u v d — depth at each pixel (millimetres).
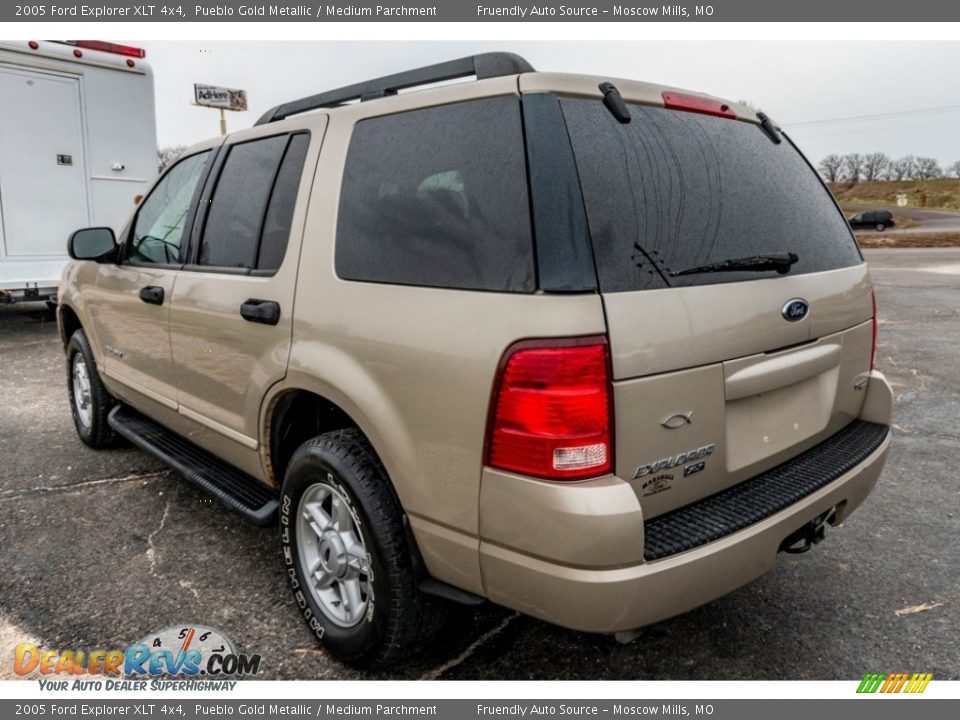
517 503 1845
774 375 2221
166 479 4117
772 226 2395
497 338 1863
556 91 2004
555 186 1868
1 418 5266
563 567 1803
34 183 7980
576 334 1776
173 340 3264
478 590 2016
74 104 8188
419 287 2100
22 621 2736
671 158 2174
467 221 2031
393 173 2297
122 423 4008
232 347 2830
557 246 1826
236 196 2990
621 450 1855
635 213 1982
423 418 2041
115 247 3828
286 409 2666
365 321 2215
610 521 1756
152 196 3730
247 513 2807
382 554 2193
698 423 2027
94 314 4109
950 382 6441
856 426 2785
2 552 3248
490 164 2014
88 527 3508
